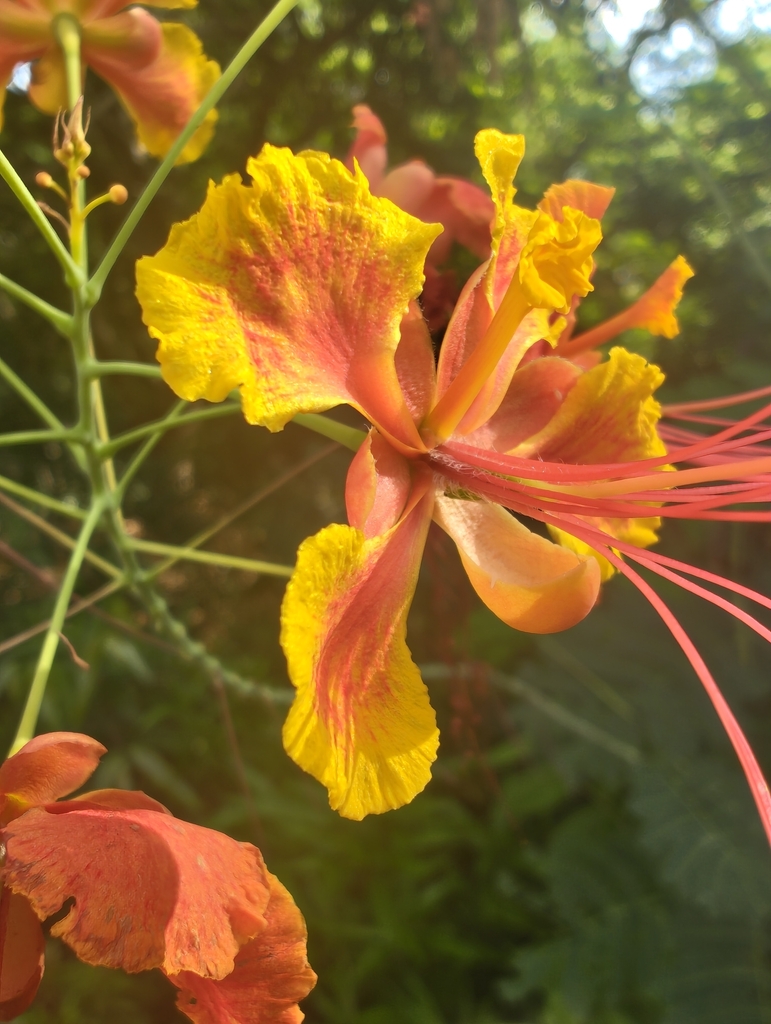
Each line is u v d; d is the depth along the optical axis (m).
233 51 0.21
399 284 0.06
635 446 0.08
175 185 0.22
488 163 0.07
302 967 0.05
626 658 0.17
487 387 0.07
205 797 0.22
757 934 0.15
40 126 0.21
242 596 0.24
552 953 0.15
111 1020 0.18
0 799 0.05
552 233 0.06
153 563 0.22
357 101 0.23
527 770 0.20
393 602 0.06
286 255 0.05
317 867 0.19
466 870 0.20
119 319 0.23
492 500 0.07
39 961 0.05
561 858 0.16
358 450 0.06
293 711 0.05
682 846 0.14
